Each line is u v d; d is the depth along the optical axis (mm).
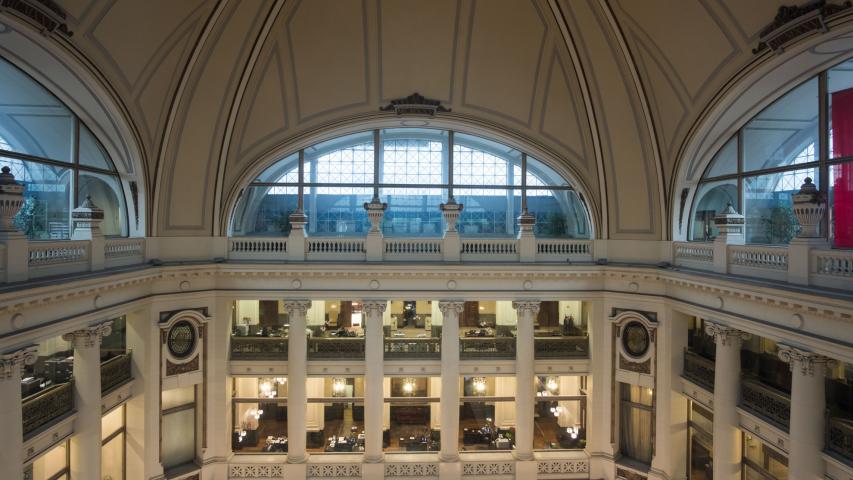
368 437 15539
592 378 15930
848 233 10961
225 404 15484
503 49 15148
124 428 13977
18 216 11328
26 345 9672
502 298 15742
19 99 11391
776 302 10305
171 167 14531
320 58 15156
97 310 11820
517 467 15633
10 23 9695
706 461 13969
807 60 11133
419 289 15625
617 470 15453
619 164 15375
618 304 15555
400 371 16078
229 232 15945
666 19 12516
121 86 12406
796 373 10000
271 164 16438
